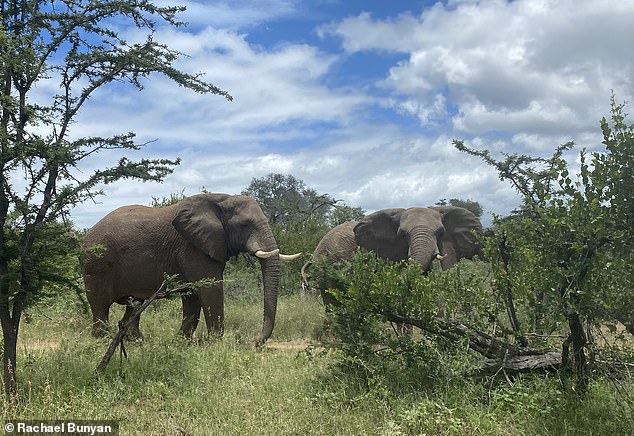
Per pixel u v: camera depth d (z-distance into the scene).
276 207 36.34
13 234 6.66
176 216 11.10
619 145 5.65
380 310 7.18
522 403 6.05
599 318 5.89
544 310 6.16
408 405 6.25
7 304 6.62
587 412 5.83
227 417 6.21
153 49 7.32
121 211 11.54
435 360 6.87
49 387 6.61
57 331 11.34
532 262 6.16
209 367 8.04
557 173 5.90
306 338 11.95
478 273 7.87
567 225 5.74
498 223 6.87
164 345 8.39
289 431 5.76
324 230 22.31
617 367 6.18
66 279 7.00
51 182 6.74
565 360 6.34
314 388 7.04
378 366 7.04
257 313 13.25
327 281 8.29
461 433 5.60
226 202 11.45
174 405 6.62
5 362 6.62
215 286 11.14
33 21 6.66
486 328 7.13
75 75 7.01
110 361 8.04
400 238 12.77
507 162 10.68
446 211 12.96
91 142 6.72
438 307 7.19
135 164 6.83
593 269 5.83
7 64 6.21
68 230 6.93
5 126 6.44
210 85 7.46
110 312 13.49
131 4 6.95
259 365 8.41
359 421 5.97
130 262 10.98
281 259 11.30
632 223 5.63
